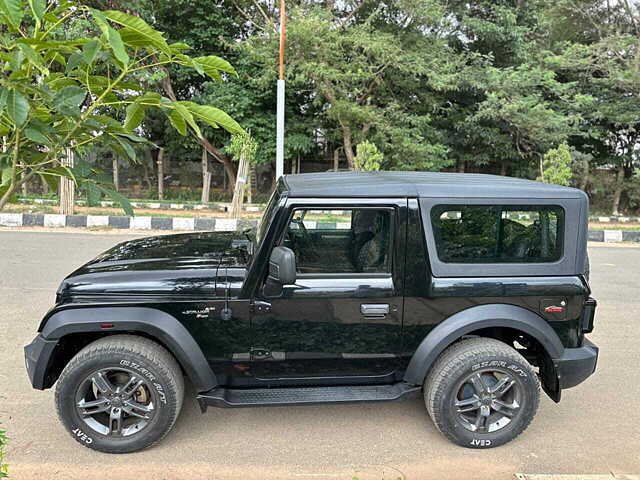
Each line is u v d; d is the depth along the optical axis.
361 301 2.84
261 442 3.02
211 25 16.62
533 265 2.90
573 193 2.91
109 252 3.46
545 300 2.92
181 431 3.12
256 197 19.12
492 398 2.94
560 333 2.96
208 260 3.11
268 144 17.25
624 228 13.86
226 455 2.87
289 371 2.94
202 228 10.96
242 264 3.02
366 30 14.73
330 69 13.96
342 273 2.85
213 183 20.62
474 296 2.87
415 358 2.91
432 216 2.83
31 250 8.05
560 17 17.27
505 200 2.85
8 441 2.93
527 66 15.71
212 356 2.84
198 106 1.65
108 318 2.68
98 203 1.62
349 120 15.62
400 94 16.97
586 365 3.00
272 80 15.44
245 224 10.98
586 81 16.75
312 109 18.00
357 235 2.89
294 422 3.27
